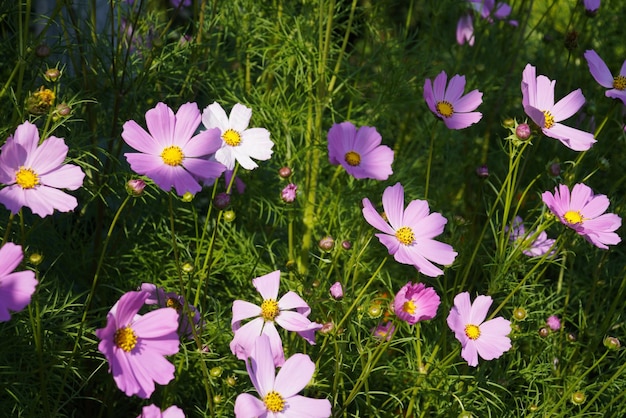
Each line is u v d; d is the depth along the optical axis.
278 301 0.90
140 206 1.13
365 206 0.89
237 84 1.22
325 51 1.10
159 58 1.09
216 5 1.17
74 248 1.09
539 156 1.31
